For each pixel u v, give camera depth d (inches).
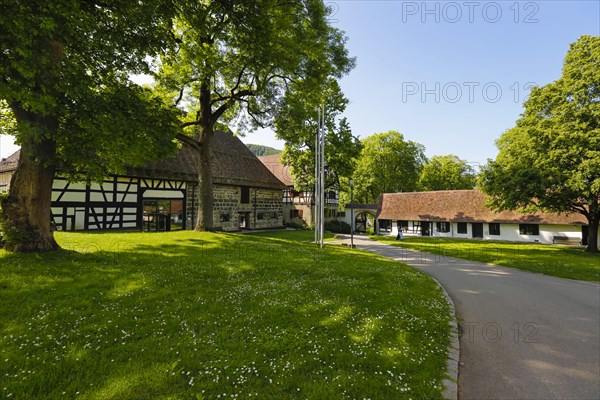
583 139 749.9
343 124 1293.1
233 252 481.1
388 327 218.7
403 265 539.8
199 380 143.7
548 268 557.6
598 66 791.1
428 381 153.9
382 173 2086.6
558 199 823.1
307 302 262.7
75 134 338.3
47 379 140.3
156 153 402.9
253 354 169.2
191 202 991.6
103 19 339.3
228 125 874.8
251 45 552.4
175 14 410.3
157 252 430.9
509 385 161.5
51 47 271.1
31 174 354.3
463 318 272.4
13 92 246.5
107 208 791.7
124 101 349.4
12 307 216.2
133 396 129.5
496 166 941.2
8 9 226.1
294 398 133.2
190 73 617.3
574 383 164.4
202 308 235.9
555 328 249.0
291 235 1066.7
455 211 1446.9
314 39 607.2
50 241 367.6
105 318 207.6
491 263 627.5
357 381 147.6
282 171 1863.9
